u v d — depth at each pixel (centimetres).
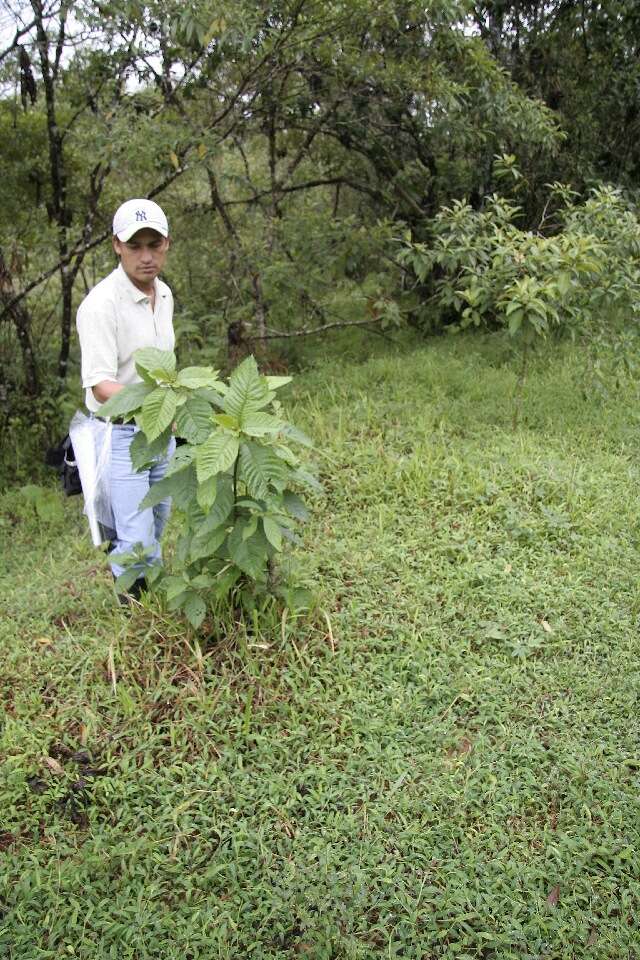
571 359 667
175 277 740
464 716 305
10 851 254
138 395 279
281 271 700
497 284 546
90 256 656
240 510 299
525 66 820
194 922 233
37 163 652
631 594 369
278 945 231
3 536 505
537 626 346
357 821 263
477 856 251
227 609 333
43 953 226
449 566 385
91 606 369
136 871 246
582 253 498
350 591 366
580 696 312
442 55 688
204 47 550
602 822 265
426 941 230
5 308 618
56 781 275
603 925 235
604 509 433
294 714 296
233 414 274
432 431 537
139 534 352
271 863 249
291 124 745
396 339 803
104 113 595
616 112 846
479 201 816
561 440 528
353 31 631
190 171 640
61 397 614
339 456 495
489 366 690
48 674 318
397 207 800
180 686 312
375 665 321
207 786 270
